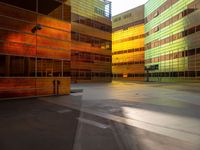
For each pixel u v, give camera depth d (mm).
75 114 9125
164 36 53938
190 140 5562
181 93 20234
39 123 7383
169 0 51406
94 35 48438
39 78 15734
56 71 17000
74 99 14609
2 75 13445
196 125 7242
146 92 21234
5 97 13625
